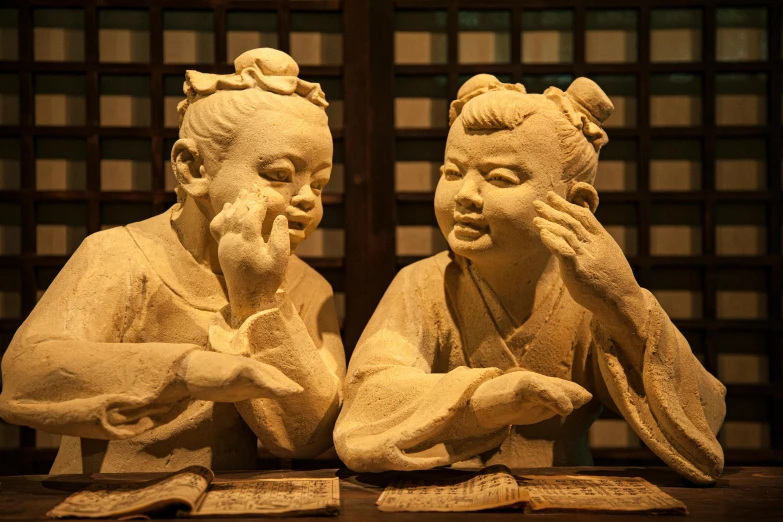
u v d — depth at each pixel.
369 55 2.28
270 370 1.57
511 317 1.86
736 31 2.35
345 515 1.46
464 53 2.35
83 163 2.32
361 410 1.72
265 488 1.60
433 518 1.44
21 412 1.59
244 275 1.67
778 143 2.29
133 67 2.28
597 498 1.53
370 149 2.28
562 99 1.80
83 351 1.61
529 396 1.54
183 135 1.83
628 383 1.72
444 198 1.79
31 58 2.28
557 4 2.30
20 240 2.31
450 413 1.60
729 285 2.33
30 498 1.58
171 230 1.88
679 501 1.52
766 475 1.79
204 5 2.28
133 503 1.46
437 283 1.91
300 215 1.76
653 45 2.35
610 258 1.67
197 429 1.81
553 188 1.75
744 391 2.27
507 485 1.54
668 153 2.35
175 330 1.82
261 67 1.80
